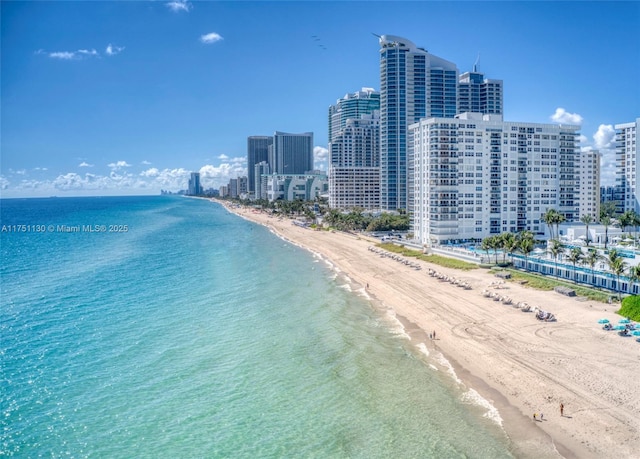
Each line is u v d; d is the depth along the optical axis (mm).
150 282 119125
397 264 142625
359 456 46094
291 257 162875
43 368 64875
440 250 153125
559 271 113250
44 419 52188
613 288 97375
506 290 103500
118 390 58812
